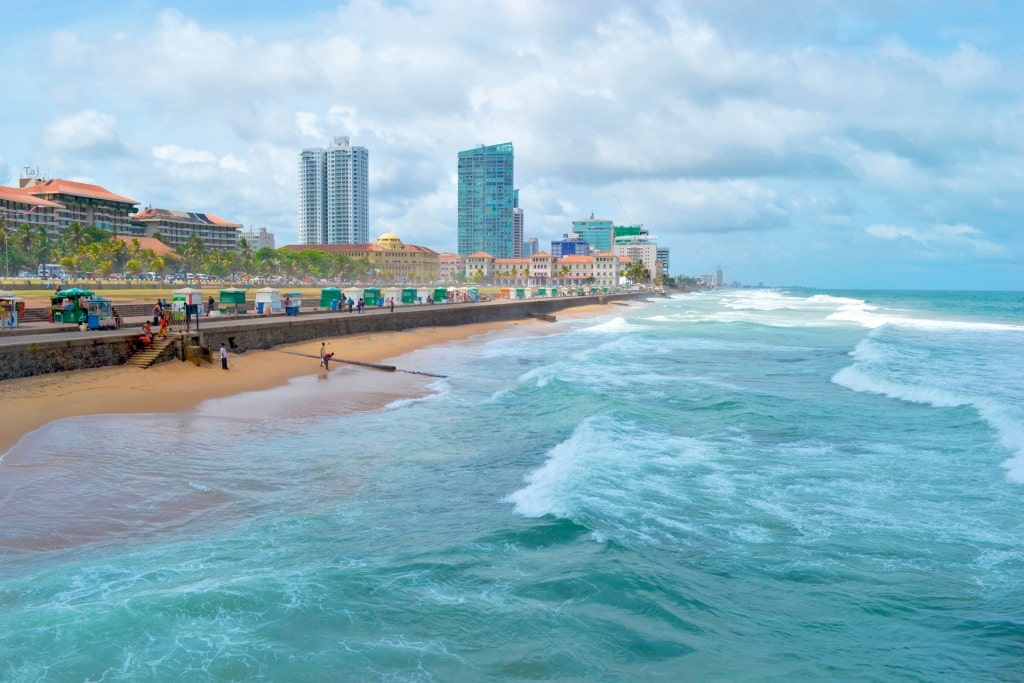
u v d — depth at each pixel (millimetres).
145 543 14070
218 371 34438
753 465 19766
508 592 11922
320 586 11961
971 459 20406
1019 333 63812
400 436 23641
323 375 36188
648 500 16672
